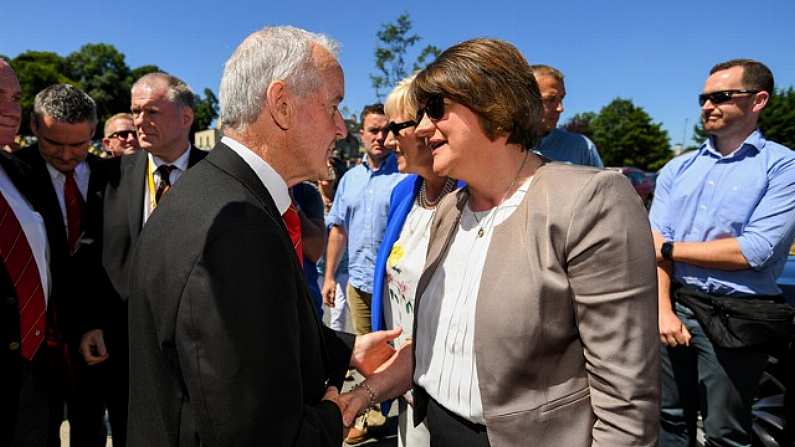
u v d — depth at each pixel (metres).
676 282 2.33
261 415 0.83
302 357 1.04
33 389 1.93
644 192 16.00
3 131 1.80
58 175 2.38
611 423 1.01
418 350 1.41
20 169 1.99
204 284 0.84
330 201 5.05
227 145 1.07
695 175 2.32
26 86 44.94
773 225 2.00
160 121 2.23
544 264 1.06
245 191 0.97
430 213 1.89
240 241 0.87
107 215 2.34
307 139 1.10
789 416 2.18
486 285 1.13
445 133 1.18
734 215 2.12
